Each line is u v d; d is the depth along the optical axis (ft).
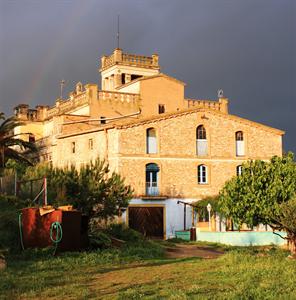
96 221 101.50
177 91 184.96
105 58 210.18
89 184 99.14
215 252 101.65
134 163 150.82
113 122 161.27
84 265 68.59
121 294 46.57
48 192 99.55
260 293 44.88
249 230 129.80
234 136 165.99
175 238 142.31
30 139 197.36
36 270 63.93
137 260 75.05
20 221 79.71
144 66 205.16
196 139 160.76
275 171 80.64
